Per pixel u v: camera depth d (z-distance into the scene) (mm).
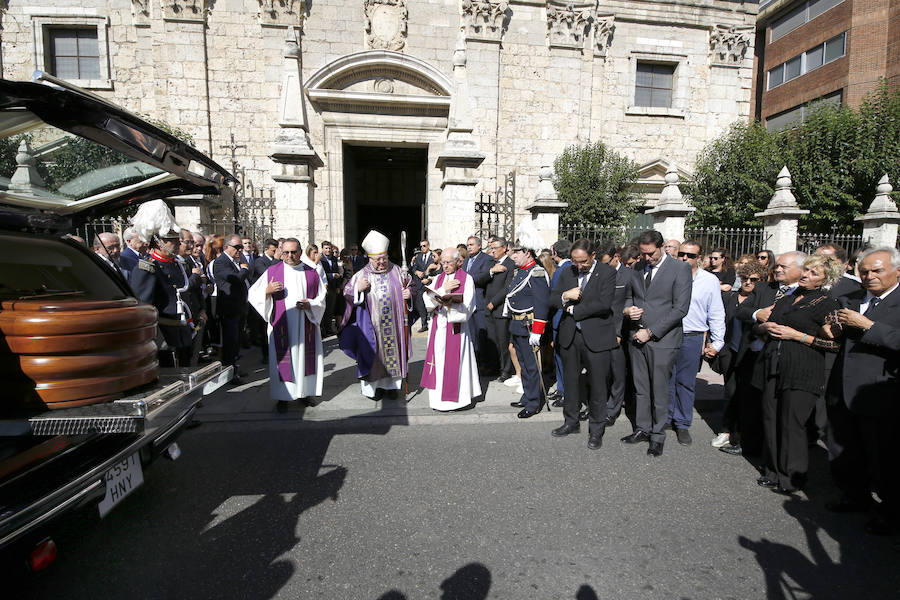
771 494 3650
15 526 1904
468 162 10086
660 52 15711
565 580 2643
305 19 13469
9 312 2229
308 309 5293
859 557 2873
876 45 17641
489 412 5441
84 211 3717
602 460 4211
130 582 2586
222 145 13445
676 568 2752
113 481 2570
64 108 2357
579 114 15117
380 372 5555
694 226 14688
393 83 13672
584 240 4480
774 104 21875
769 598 2516
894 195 12555
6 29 12953
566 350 4719
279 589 2549
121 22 13148
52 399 2203
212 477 3828
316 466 4035
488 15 14070
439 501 3467
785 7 21016
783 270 3930
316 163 10305
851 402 3199
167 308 4789
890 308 3074
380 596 2506
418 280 9625
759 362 3947
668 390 4332
